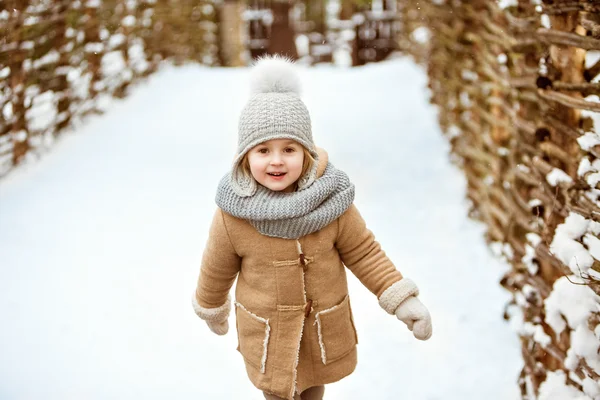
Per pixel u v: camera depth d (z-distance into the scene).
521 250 2.69
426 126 5.59
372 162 4.85
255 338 1.92
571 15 2.14
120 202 4.10
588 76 2.15
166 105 6.33
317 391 2.09
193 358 2.63
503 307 2.96
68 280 3.19
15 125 4.41
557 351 2.17
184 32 8.59
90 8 5.40
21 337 2.74
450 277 3.26
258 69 1.82
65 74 5.04
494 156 3.45
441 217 3.95
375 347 2.70
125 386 2.46
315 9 11.16
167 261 3.39
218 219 1.88
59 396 2.39
